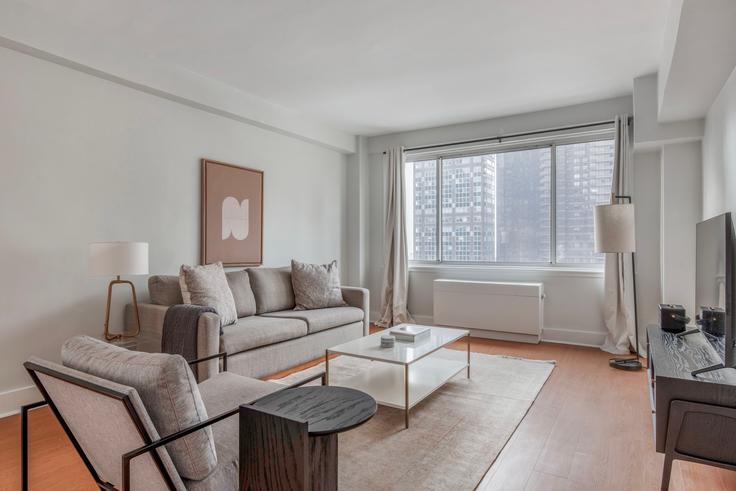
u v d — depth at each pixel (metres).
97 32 2.97
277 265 4.77
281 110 4.61
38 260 2.84
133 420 1.15
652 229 4.20
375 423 2.54
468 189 5.36
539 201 4.90
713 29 2.17
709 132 3.41
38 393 2.81
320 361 3.86
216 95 3.89
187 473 1.29
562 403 2.88
